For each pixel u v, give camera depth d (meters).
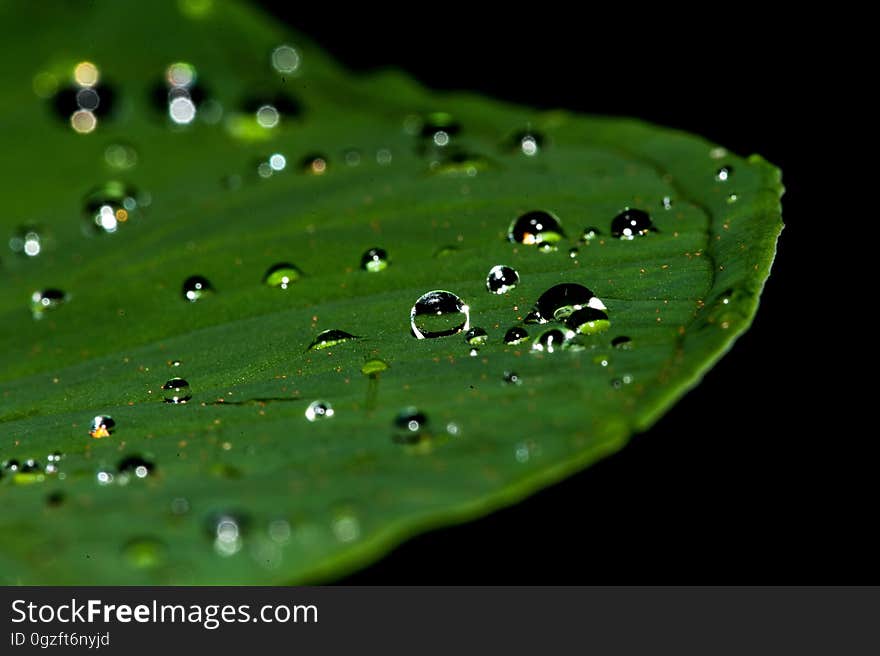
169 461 0.17
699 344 0.17
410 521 0.16
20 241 0.19
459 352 0.17
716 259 0.17
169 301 0.18
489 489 0.16
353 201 0.19
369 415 0.17
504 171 0.19
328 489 0.16
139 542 0.16
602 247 0.18
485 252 0.18
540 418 0.17
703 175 0.18
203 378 0.18
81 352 0.18
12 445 0.17
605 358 0.17
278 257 0.18
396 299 0.18
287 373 0.17
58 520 0.17
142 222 0.19
